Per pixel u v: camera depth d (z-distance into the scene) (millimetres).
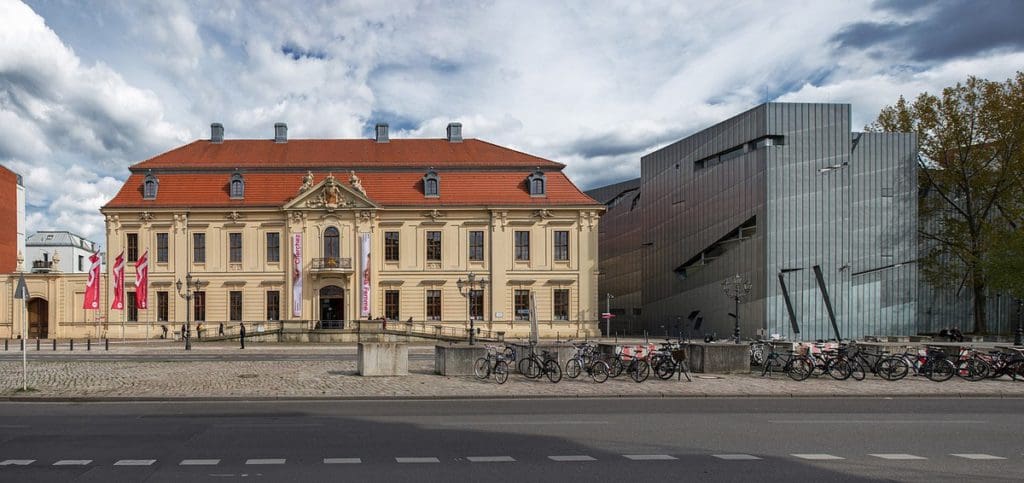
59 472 9594
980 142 53156
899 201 51156
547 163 53906
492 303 51969
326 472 9594
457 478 9289
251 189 52000
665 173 63656
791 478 9383
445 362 21938
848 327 49594
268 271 51469
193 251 51562
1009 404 16844
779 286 48812
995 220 54531
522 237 52656
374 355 21906
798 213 49531
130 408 15812
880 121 58344
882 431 12977
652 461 10344
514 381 20516
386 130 57656
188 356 31766
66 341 48188
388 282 52000
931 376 21234
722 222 54250
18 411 15391
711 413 15109
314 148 55625
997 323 58438
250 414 14844
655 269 65562
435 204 51969
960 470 9922
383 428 13055
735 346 22828
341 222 51781
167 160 53500
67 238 79062
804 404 16672
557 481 9141
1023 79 51625
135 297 51500
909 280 50844
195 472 9594
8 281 52438
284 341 44812
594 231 52531
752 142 51219
